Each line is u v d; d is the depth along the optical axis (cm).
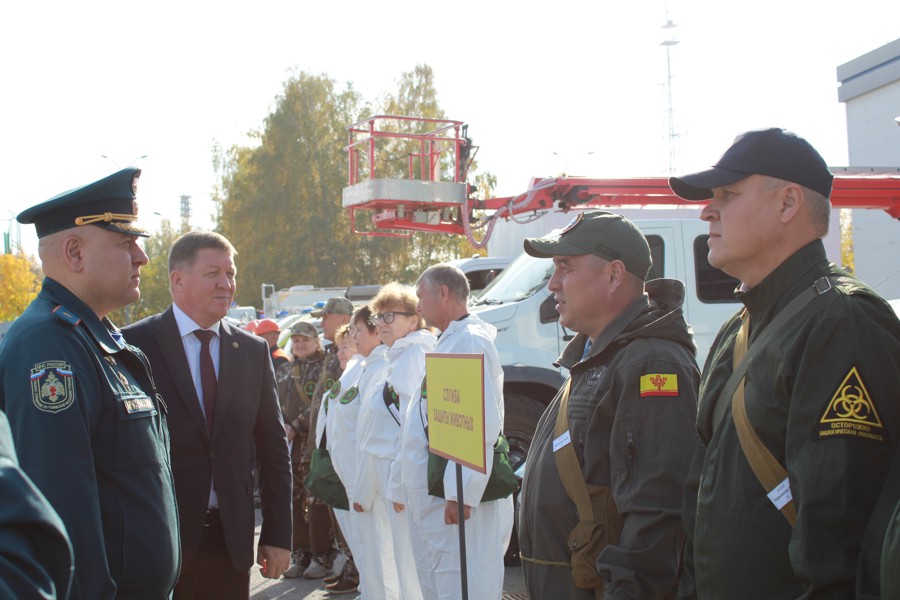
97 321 268
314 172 4125
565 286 289
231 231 4175
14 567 130
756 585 196
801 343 190
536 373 682
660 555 237
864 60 1541
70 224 267
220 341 368
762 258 210
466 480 377
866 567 172
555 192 888
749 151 210
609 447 258
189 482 346
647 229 743
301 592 640
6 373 244
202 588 350
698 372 261
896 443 180
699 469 227
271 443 385
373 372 529
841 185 871
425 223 1023
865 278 1520
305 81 4184
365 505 508
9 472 135
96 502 237
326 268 4062
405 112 4050
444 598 402
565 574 268
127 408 259
